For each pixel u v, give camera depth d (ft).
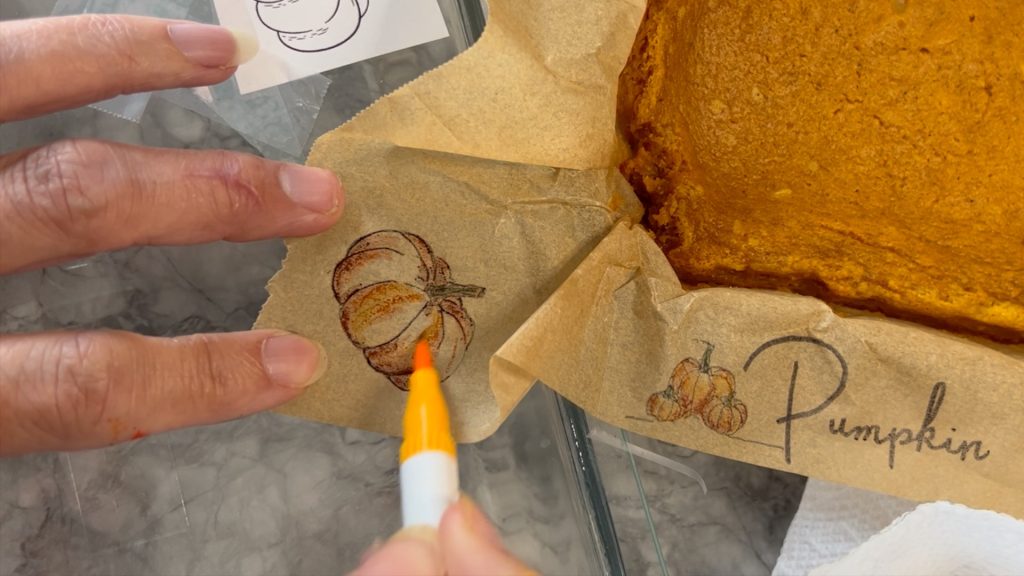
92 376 0.68
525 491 0.85
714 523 0.85
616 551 0.83
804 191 0.80
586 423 0.84
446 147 0.69
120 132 0.85
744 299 0.71
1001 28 0.78
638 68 0.77
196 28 0.73
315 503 0.84
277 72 0.84
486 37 0.66
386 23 0.85
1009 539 0.74
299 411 0.74
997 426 0.69
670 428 0.74
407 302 0.73
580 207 0.73
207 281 0.84
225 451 0.84
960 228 0.79
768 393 0.72
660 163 0.79
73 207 0.68
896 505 0.77
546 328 0.68
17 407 0.68
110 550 0.82
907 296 0.77
